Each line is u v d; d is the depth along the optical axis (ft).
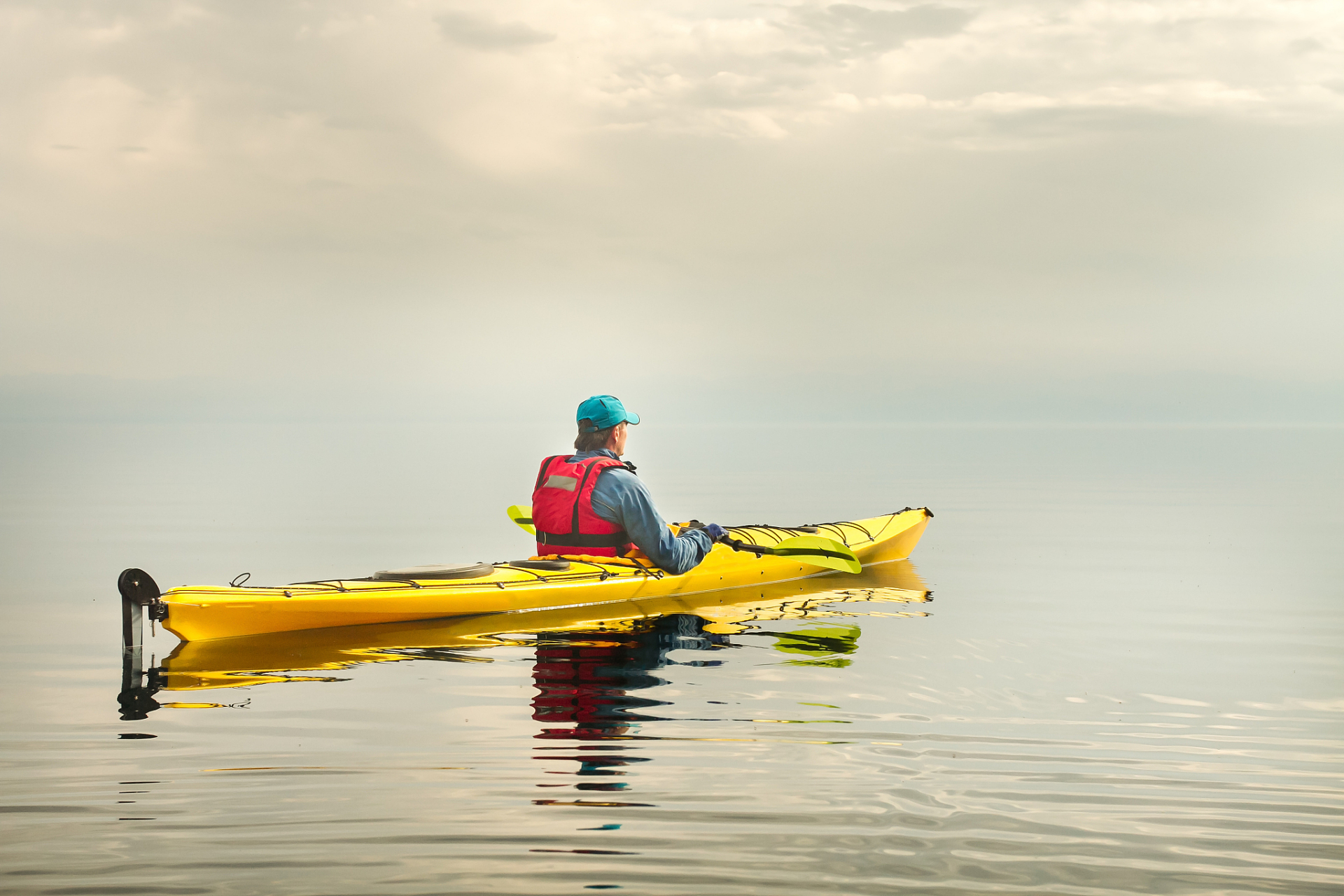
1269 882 7.50
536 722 11.85
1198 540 35.42
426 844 8.10
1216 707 12.89
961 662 15.58
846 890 7.29
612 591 20.80
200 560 30.09
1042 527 40.01
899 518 31.04
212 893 7.22
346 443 199.21
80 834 8.33
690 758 10.36
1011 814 8.84
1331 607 21.31
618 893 7.21
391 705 12.75
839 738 11.19
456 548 33.47
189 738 11.27
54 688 13.82
